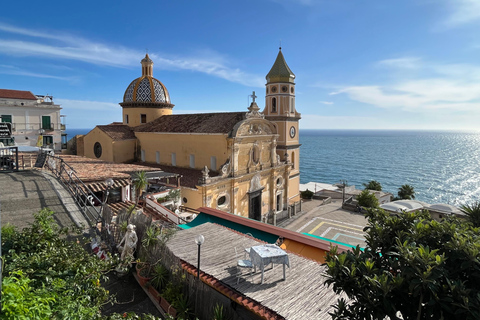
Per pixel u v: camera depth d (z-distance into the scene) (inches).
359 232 1524.4
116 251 574.9
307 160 7780.5
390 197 2385.6
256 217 1542.8
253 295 431.8
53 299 282.5
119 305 490.0
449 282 239.1
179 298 472.1
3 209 607.2
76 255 400.2
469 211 377.4
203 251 578.6
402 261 265.4
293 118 1857.8
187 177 1380.4
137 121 1860.2
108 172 986.1
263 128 1521.9
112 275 560.7
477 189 4215.1
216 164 1413.6
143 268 546.0
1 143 1054.4
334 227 1603.1
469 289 235.3
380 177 5300.2
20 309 235.9
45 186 757.9
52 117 1942.7
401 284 252.5
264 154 1562.5
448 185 4522.6
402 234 307.4
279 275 488.7
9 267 344.5
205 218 901.8
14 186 740.7
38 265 358.9
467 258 258.7
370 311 257.1
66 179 820.6
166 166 1592.0
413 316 261.7
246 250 506.9
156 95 1866.4
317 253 660.1
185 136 1513.3
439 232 296.0
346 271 278.4
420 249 252.1
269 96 1863.9
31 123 1866.4
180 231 684.7
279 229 773.3
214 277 483.5
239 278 477.1
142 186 971.3
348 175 5536.4
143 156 1728.6
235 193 1371.8
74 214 637.3
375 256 314.0
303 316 390.6
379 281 253.1
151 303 501.0
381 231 321.7
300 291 444.8
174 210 1079.0
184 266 519.2
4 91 1859.0
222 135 1354.6
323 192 2679.6
